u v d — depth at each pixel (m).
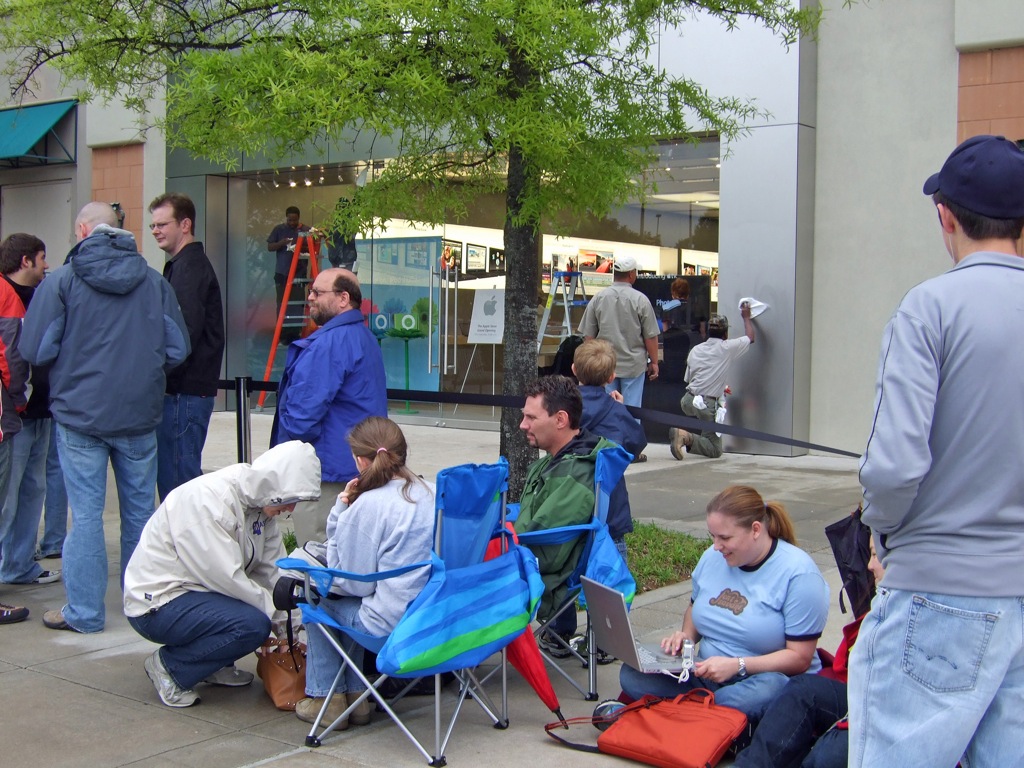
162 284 5.68
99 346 5.40
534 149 6.17
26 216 17.08
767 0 7.02
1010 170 2.50
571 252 12.41
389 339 14.24
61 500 7.12
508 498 6.92
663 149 11.70
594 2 6.71
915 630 2.42
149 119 14.51
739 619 4.21
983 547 2.38
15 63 8.98
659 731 3.90
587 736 4.21
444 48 6.04
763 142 11.12
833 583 6.52
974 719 2.37
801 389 11.29
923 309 2.44
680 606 6.11
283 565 4.05
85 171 16.28
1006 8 10.10
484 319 13.21
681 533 7.65
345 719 4.32
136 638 5.47
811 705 3.74
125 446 5.59
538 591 4.23
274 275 15.13
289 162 14.10
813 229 11.34
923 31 10.71
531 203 6.47
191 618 4.41
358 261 14.40
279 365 15.27
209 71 6.08
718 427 6.50
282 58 6.06
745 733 3.99
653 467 10.75
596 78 6.96
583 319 11.05
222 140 6.33
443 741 4.07
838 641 5.41
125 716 4.43
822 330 11.35
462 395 6.80
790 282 11.07
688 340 11.85
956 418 2.40
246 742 4.17
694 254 11.72
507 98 6.23
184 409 6.21
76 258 5.36
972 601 2.37
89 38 6.98
